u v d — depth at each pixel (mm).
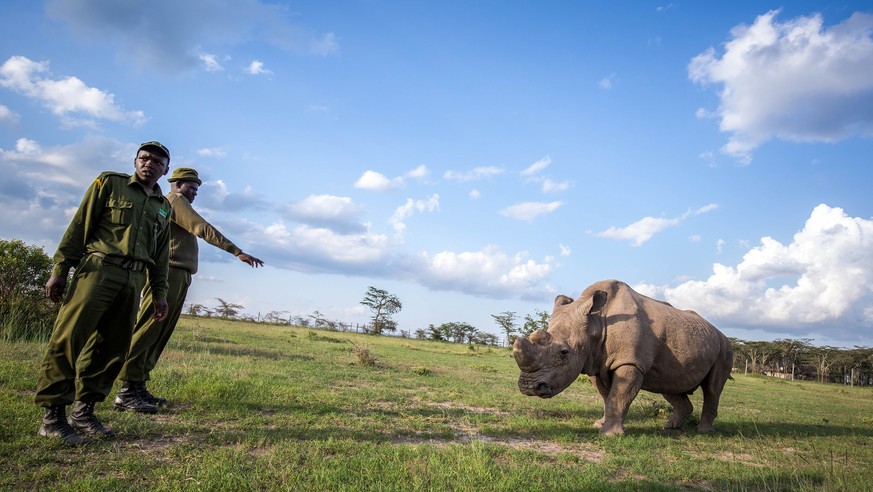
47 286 4406
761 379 40094
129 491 3408
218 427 5254
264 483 3711
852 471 5672
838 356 78438
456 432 6230
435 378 12062
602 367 7145
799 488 4887
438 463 4406
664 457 5891
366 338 37188
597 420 7500
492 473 4293
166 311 5391
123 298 4676
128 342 4812
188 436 4891
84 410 4641
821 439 8180
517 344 6625
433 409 7691
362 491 3672
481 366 17141
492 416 7441
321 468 4098
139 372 5766
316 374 10500
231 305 45719
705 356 7516
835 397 22469
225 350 13672
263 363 11445
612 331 7074
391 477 3969
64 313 4379
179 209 6285
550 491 4031
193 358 10500
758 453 6488
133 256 4664
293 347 17609
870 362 77500
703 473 5238
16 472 3633
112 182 4680
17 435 4305
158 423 5223
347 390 8766
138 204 4785
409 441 5520
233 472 3816
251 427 5305
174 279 6305
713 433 7863
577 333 6969
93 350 4680
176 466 3969
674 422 7961
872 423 11008
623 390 6945
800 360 82188
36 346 9766
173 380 7262
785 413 11891
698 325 7652
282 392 7555
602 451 5973
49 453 4023
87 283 4426
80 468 3826
